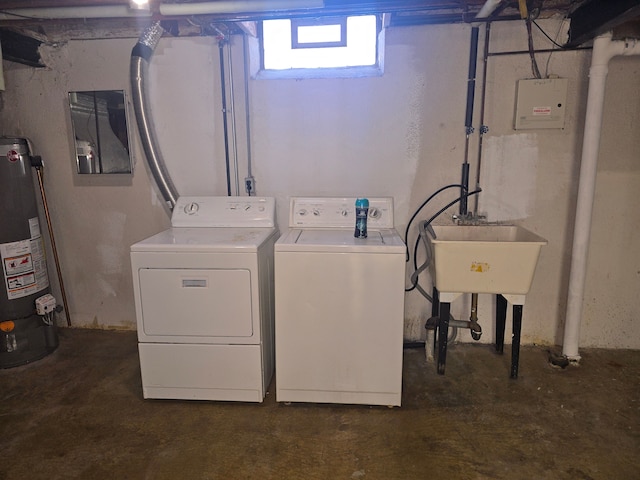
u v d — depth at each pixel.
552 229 2.48
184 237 2.14
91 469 1.65
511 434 1.82
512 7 2.19
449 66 2.38
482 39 2.34
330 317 1.96
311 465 1.66
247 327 1.99
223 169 2.63
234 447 1.77
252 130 2.57
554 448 1.73
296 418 1.95
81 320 2.90
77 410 2.03
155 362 2.06
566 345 2.38
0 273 2.35
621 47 2.07
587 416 1.93
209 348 2.02
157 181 2.53
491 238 2.50
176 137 2.62
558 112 2.32
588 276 2.51
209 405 2.06
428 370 2.36
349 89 2.47
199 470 1.64
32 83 2.65
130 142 2.65
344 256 1.91
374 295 1.93
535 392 2.13
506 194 2.48
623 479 1.57
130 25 2.43
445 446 1.75
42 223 2.82
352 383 2.01
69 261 2.85
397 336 1.95
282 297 1.96
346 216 2.37
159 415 1.99
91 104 2.63
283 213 2.64
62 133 2.69
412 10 2.17
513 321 2.19
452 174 2.49
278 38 2.62
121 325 2.90
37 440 1.82
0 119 2.71
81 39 2.56
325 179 2.58
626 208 2.41
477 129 2.43
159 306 2.00
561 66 2.32
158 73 2.56
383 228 2.34
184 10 1.98
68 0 1.95
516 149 2.43
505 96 2.38
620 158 2.37
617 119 2.33
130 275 2.83
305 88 2.49
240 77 2.52
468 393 2.13
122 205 2.75
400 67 2.41
